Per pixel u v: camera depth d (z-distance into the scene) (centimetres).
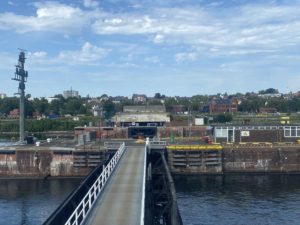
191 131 10494
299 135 8775
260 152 8188
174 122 11512
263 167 8175
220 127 8900
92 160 7825
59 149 7950
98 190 3453
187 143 8606
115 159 5188
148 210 4066
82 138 8788
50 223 2592
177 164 7844
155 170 6794
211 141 8862
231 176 7712
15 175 7988
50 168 7962
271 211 5184
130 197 3369
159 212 4656
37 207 5531
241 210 5234
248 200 5750
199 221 4797
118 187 3772
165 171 5319
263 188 6550
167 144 8300
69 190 6619
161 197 5162
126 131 10500
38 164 8000
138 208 3020
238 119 16950
